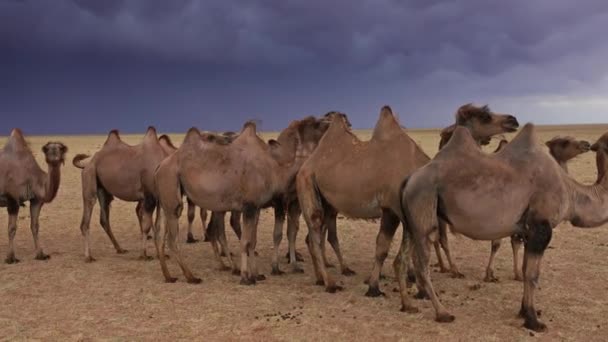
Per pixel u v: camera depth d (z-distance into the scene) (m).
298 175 9.73
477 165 7.35
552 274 10.24
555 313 8.11
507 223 7.34
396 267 8.25
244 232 9.95
